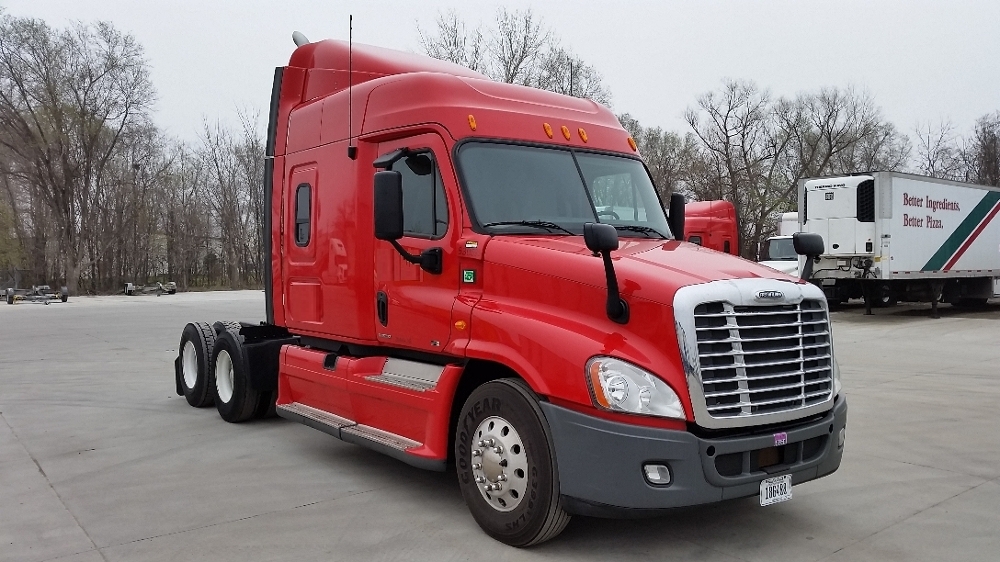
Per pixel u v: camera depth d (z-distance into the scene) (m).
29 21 47.34
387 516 5.17
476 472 4.76
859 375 11.50
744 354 4.15
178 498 5.60
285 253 7.12
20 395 10.05
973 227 22.75
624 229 5.62
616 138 6.15
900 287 21.80
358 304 5.91
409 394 5.26
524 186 5.36
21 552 4.54
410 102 5.64
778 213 51.97
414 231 5.48
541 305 4.60
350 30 6.50
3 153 48.00
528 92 5.94
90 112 49.44
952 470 6.34
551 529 4.37
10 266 51.59
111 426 8.12
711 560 4.39
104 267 51.56
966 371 11.88
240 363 7.97
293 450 7.06
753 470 4.23
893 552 4.53
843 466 6.46
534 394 4.40
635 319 4.21
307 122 6.86
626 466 4.00
